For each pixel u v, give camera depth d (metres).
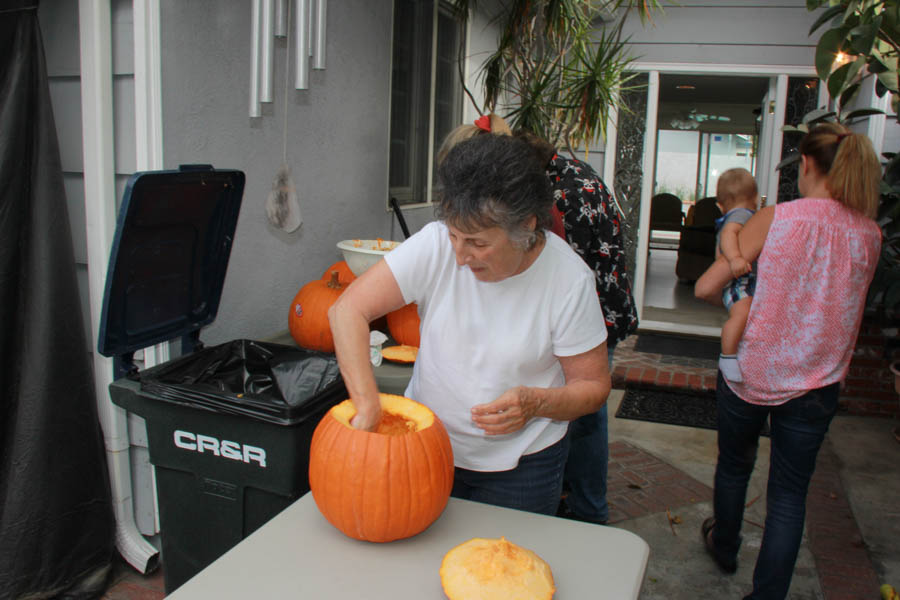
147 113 2.20
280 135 2.86
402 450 1.26
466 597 1.06
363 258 2.61
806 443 2.20
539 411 1.39
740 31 5.76
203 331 2.52
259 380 2.11
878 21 2.77
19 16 2.06
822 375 2.15
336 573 1.18
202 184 1.89
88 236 2.34
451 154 1.27
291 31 2.85
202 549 1.90
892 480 3.67
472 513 1.41
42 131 2.13
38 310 2.16
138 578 2.52
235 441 1.77
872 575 2.78
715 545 2.76
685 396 4.84
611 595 1.13
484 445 1.63
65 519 2.28
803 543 3.00
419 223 4.54
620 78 5.44
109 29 2.23
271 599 1.09
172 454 1.86
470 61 5.39
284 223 2.63
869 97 4.84
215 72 2.46
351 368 1.41
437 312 1.52
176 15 2.26
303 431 1.75
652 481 3.56
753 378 2.24
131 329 1.87
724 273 2.31
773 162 5.94
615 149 6.16
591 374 1.53
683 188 16.75
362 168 3.62
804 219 2.12
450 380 1.56
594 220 2.36
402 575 1.18
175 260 1.96
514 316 1.48
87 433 2.31
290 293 3.04
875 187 2.12
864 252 2.11
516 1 4.29
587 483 2.75
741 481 2.62
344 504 1.25
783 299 2.15
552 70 4.42
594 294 1.52
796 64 5.72
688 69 5.89
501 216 1.21
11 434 2.21
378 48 3.68
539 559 1.16
